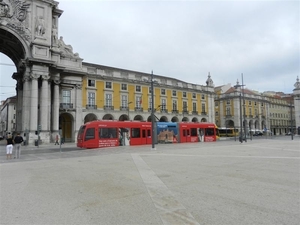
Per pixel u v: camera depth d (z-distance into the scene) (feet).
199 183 14.57
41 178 17.30
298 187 13.33
